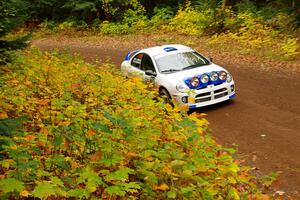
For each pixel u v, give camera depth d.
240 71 14.45
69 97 7.31
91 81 9.06
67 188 4.05
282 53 15.44
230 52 17.22
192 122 5.77
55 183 3.52
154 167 4.63
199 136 5.78
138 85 8.55
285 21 18.50
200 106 10.04
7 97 7.01
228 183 4.95
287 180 6.50
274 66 14.43
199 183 4.57
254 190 5.46
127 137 5.00
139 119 5.89
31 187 3.90
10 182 3.29
